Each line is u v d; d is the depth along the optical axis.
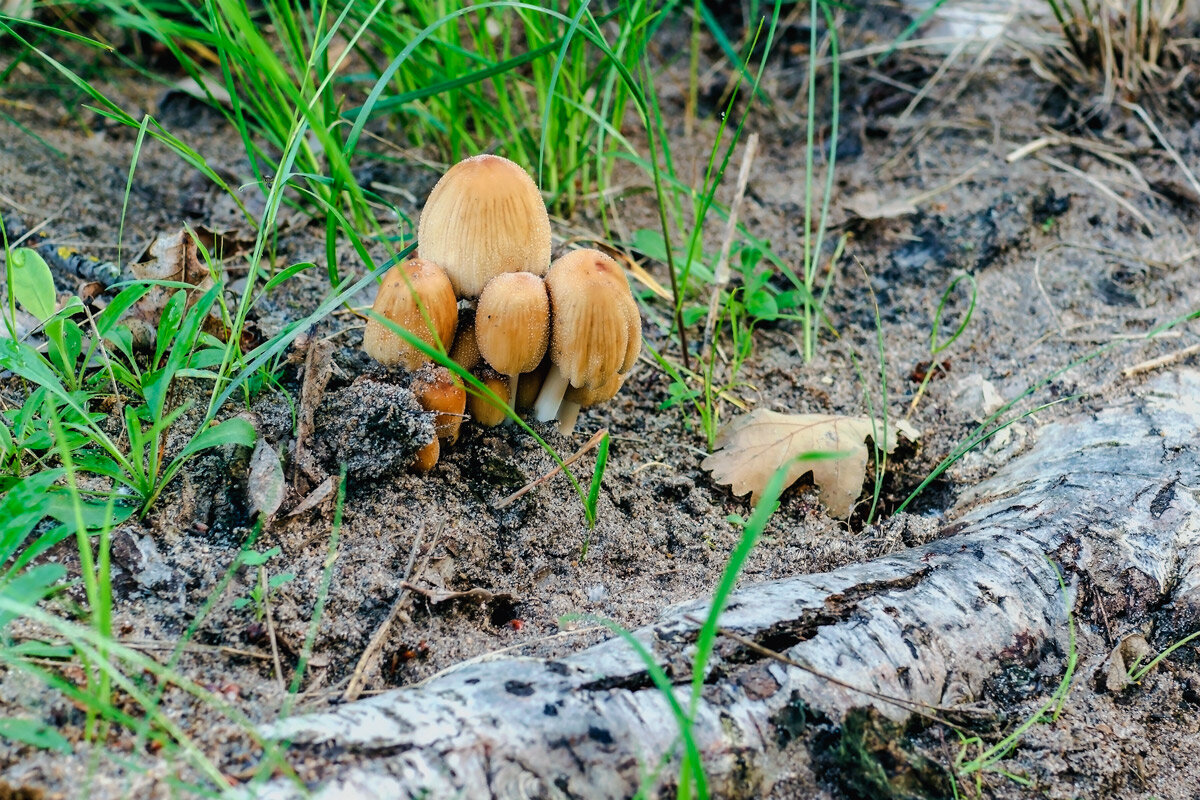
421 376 0.70
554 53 0.80
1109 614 0.68
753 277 0.79
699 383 0.76
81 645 0.63
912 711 0.66
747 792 0.64
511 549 0.70
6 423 0.70
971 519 0.71
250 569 0.68
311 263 0.71
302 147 0.79
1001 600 0.68
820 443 0.73
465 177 0.69
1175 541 0.69
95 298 0.74
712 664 0.65
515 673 0.65
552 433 0.72
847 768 0.65
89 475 0.69
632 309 0.70
